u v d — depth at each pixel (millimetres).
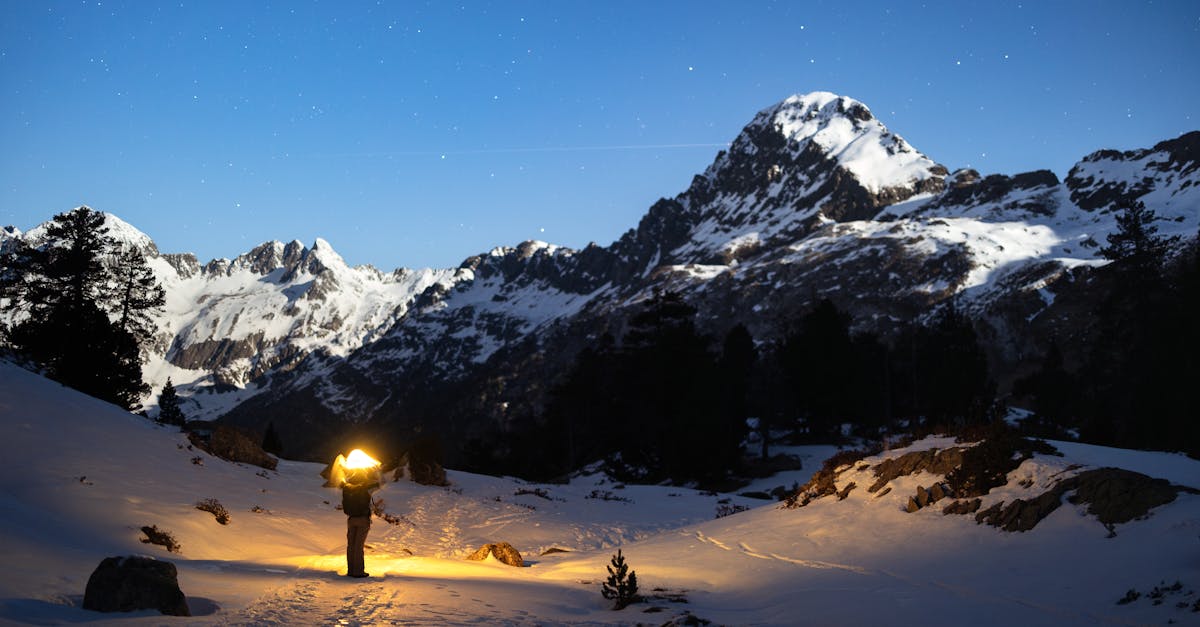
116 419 30469
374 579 13664
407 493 39062
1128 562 12961
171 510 20938
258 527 22891
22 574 10945
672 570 18828
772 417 92562
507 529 31359
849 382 81750
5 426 24250
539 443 100375
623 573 13898
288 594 11680
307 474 39781
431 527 30078
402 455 44406
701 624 11539
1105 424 63281
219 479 28859
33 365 43000
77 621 8836
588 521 35125
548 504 40500
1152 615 10578
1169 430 66500
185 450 31219
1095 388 89000
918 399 84438
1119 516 14859
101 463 24156
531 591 14234
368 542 24766
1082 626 10711
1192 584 11172
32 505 18297
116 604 9531
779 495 54344
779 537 20812
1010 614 11609
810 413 83688
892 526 19047
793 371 83562
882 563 16531
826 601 13531
